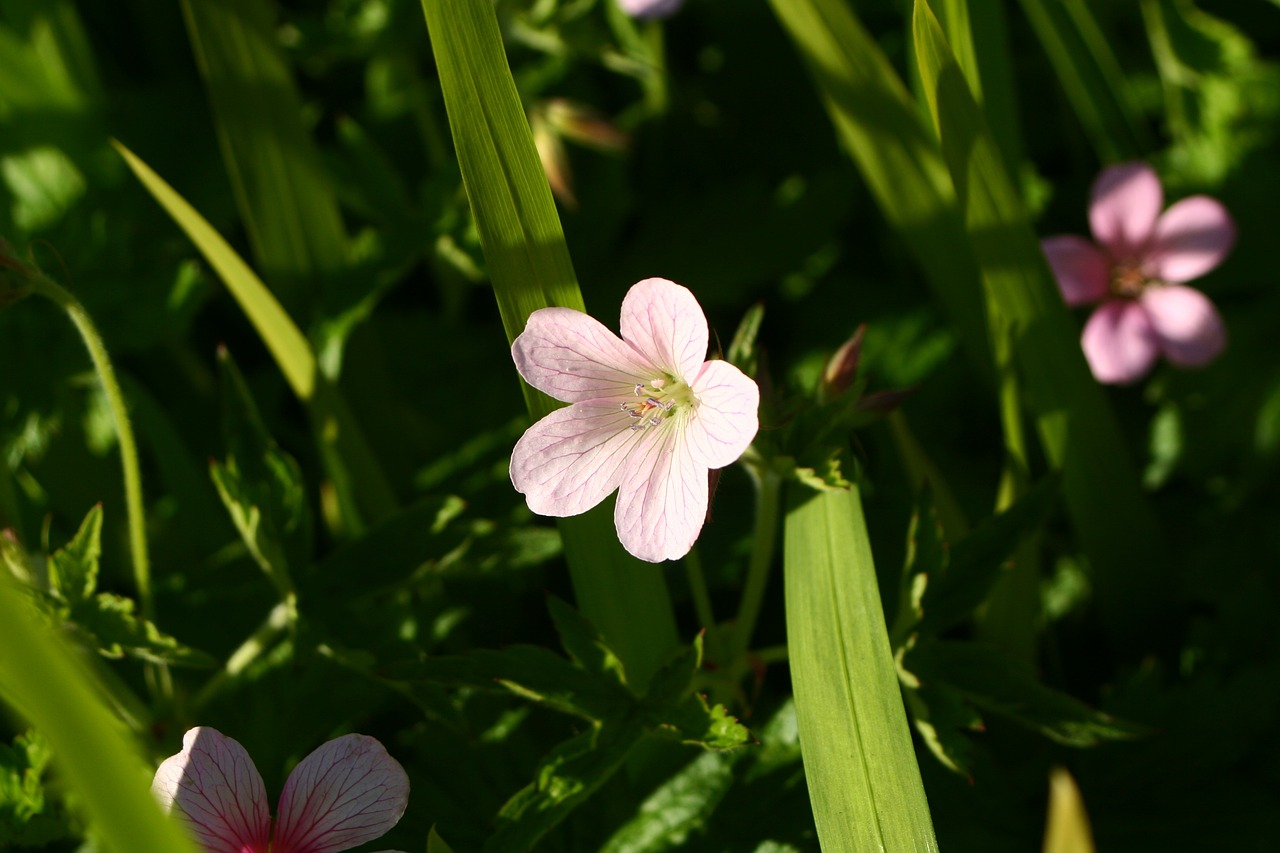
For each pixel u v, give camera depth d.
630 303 0.52
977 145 0.54
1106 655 0.60
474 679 0.54
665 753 0.56
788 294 0.66
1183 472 0.62
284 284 0.60
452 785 0.56
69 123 0.64
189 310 0.61
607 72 0.74
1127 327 0.61
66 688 0.47
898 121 0.57
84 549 0.54
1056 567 0.61
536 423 0.53
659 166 0.72
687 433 0.52
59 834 0.54
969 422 0.63
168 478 0.60
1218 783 0.57
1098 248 0.62
